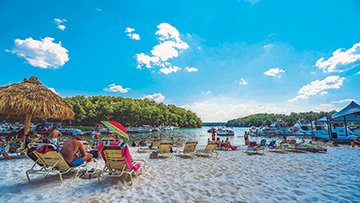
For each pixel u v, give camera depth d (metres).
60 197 3.83
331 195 4.21
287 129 50.41
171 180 5.19
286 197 4.07
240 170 6.58
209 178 5.49
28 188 4.31
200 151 9.81
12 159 7.85
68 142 4.98
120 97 163.00
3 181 4.79
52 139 8.42
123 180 5.00
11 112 8.03
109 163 4.88
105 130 56.44
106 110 114.06
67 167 4.85
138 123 122.19
